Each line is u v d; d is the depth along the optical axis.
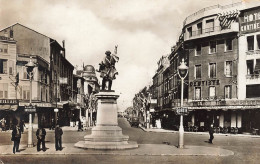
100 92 21.16
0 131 38.03
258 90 41.31
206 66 46.62
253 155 19.02
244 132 41.56
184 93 50.47
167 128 57.22
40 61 46.34
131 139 29.45
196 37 47.28
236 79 43.22
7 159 16.09
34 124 44.19
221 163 15.66
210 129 26.86
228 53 44.28
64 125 61.44
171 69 61.12
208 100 45.56
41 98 46.69
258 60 41.62
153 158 16.64
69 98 72.19
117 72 21.84
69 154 17.67
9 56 43.88
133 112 123.69
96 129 20.61
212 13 45.81
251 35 42.19
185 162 15.59
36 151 18.66
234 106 41.97
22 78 44.56
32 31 49.53
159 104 77.19
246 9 42.53
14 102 42.59
